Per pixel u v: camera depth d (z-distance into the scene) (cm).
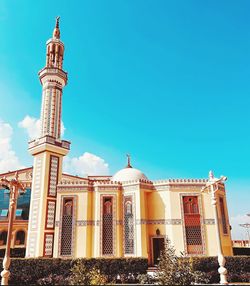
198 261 2148
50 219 2842
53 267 2142
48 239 2758
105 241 2641
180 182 2805
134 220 2675
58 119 3353
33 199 2966
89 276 1562
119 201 2797
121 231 2695
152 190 2864
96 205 2756
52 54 3641
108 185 2820
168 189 2792
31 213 2923
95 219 2709
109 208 2761
